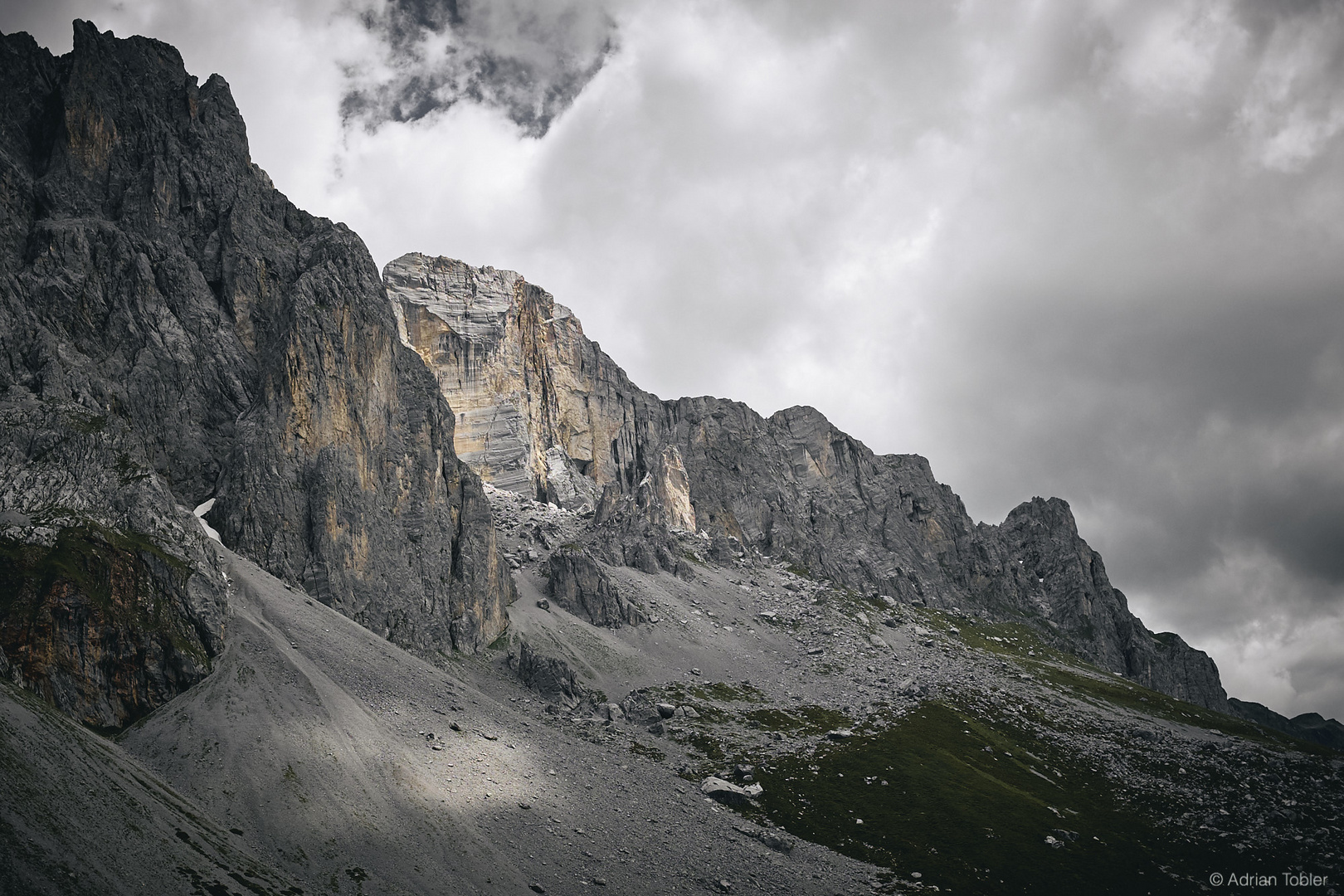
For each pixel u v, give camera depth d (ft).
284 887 281.13
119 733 354.74
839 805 533.96
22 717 296.51
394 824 344.08
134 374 578.25
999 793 582.35
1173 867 516.32
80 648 368.07
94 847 253.44
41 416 454.81
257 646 424.05
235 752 348.18
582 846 379.14
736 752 588.50
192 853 276.62
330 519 577.02
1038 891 467.11
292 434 593.42
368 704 428.56
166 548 433.89
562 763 464.24
